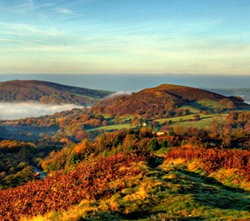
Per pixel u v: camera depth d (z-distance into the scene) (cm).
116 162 3703
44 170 11325
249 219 1617
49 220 1788
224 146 6894
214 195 2345
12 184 8075
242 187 2691
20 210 2720
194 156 3750
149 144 7231
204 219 1712
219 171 3156
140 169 3058
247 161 3300
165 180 2689
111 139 10550
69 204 2377
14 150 15288
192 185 2559
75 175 3341
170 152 4228
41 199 2839
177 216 1784
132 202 2100
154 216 1784
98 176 3058
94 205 2156
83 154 10000
